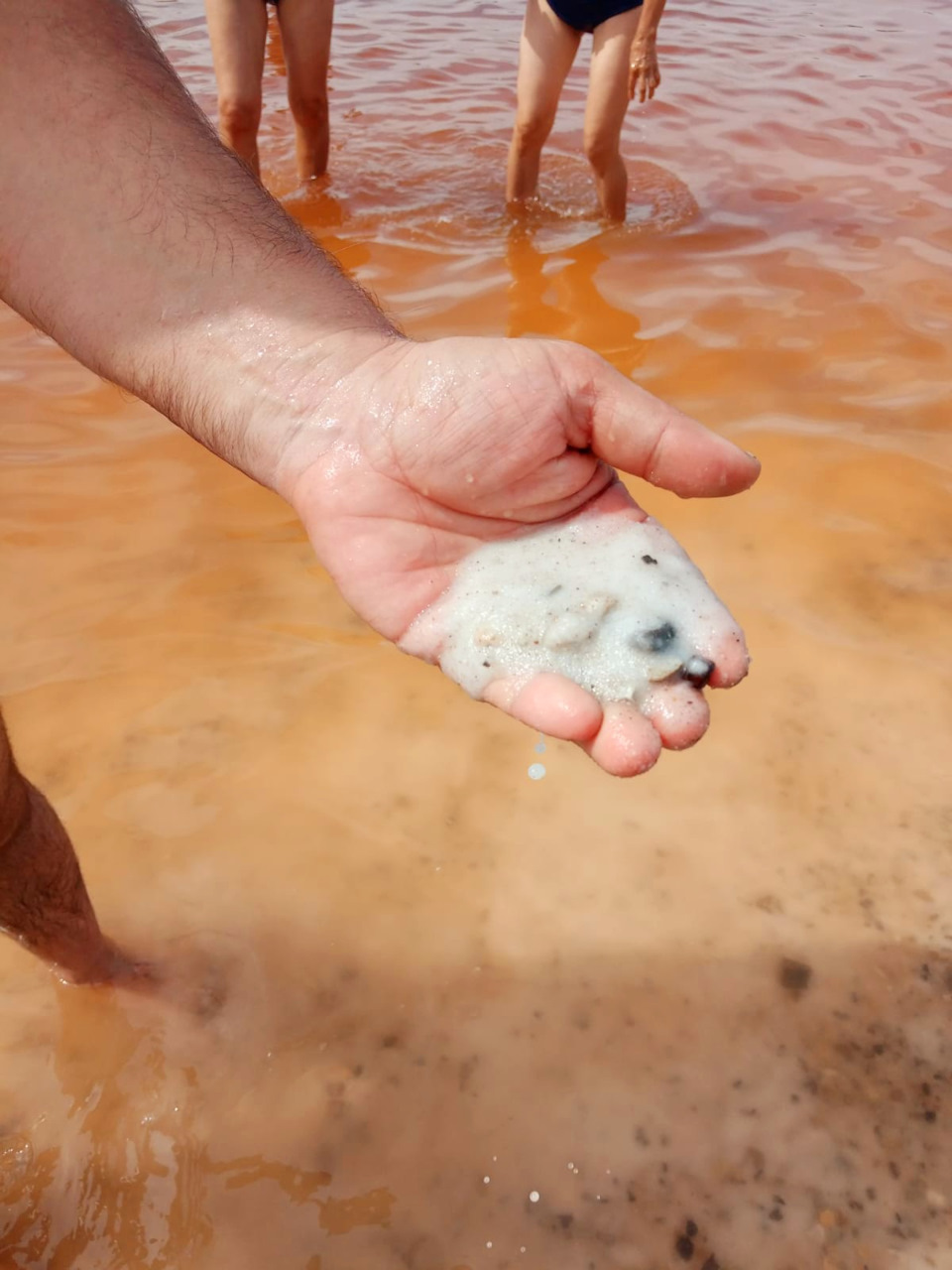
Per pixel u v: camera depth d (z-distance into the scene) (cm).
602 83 88
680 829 43
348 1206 33
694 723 32
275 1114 35
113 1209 33
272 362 34
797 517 59
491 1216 32
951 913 40
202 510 60
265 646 51
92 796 44
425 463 34
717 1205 33
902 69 140
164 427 67
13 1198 33
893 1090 35
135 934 40
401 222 95
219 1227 32
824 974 38
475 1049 36
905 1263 31
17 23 31
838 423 66
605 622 34
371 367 34
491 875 42
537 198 100
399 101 125
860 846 42
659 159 110
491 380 33
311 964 39
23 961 40
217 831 43
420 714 48
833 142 115
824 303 81
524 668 33
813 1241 32
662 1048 36
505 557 36
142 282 33
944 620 52
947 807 44
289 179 104
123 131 32
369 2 170
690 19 163
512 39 151
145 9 152
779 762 46
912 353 74
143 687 49
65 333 33
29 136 31
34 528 58
